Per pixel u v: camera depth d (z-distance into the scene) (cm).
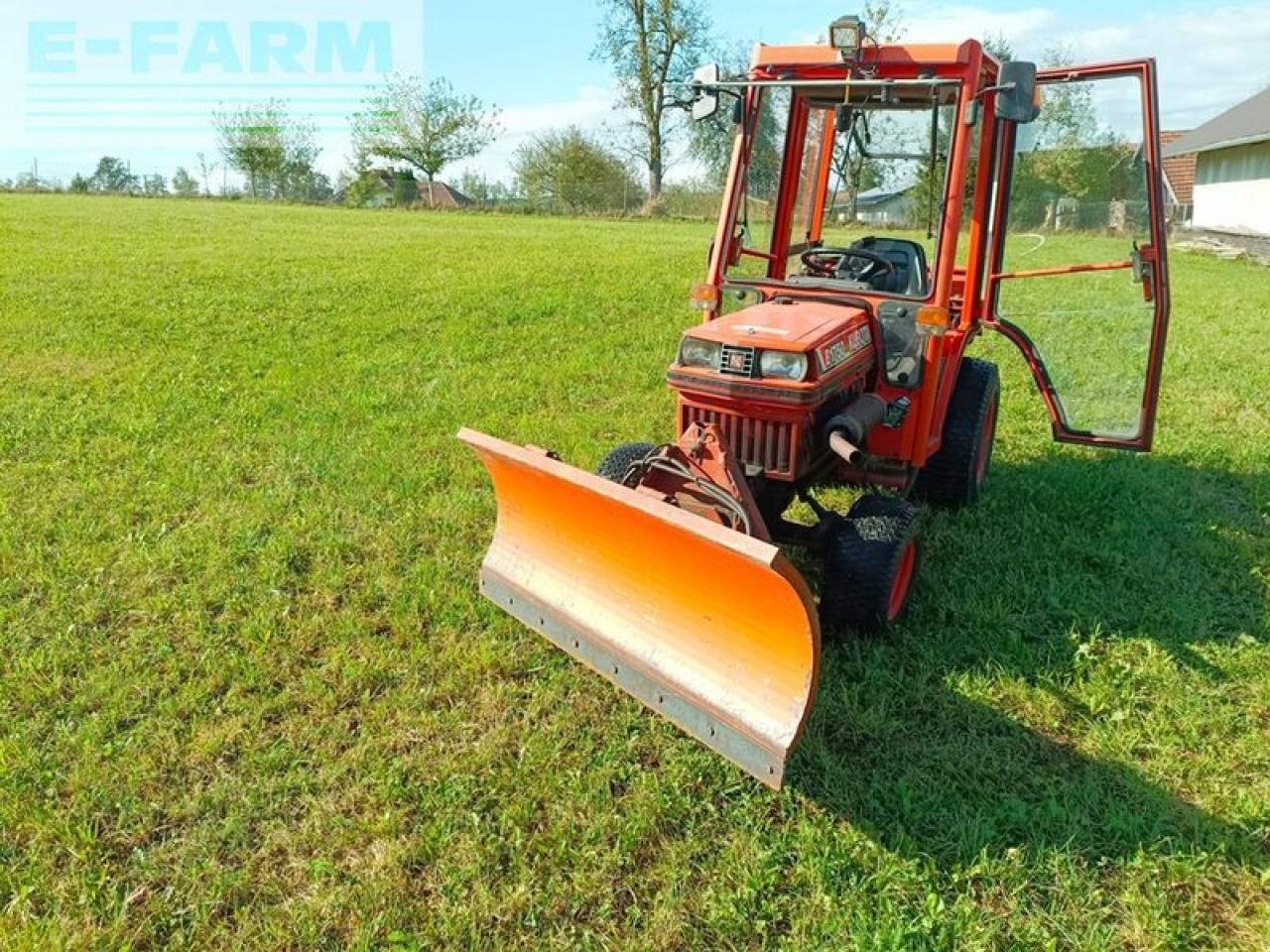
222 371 832
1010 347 1053
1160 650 405
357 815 302
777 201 509
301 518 515
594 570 358
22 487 549
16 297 1155
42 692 355
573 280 1448
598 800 308
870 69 429
